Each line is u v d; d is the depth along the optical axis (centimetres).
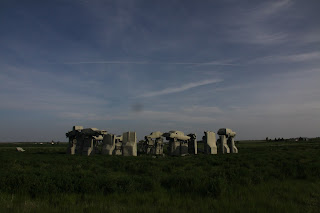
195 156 3516
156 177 1471
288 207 853
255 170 1714
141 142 6003
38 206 830
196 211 818
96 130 3844
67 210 796
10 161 2266
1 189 1046
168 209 825
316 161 2342
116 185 1141
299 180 1467
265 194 1057
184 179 1243
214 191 1059
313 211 830
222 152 4272
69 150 4122
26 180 1105
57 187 1089
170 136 4316
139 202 948
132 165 2089
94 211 788
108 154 3853
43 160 2589
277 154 3331
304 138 12269
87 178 1268
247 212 804
